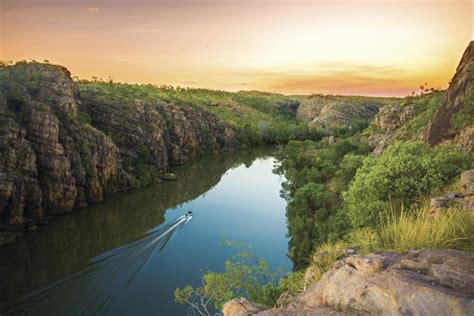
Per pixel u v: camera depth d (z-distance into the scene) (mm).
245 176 83562
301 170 65375
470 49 42750
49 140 50219
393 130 71312
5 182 41125
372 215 13414
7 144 44062
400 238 6512
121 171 65688
